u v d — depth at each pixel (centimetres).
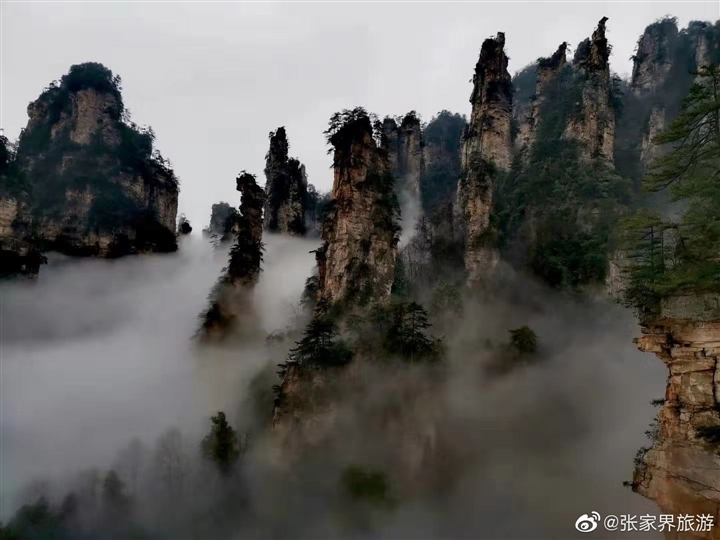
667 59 9338
